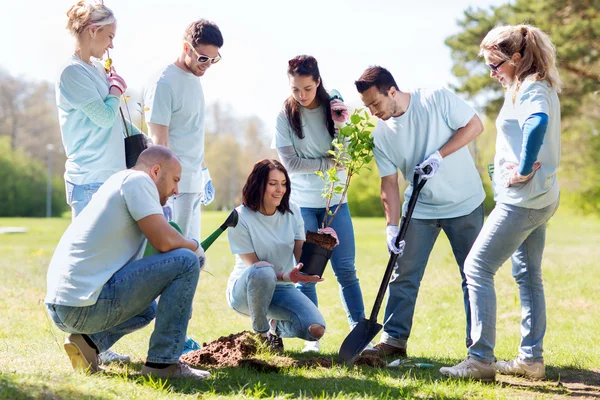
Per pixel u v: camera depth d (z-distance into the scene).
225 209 76.19
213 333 6.45
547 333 6.46
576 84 21.45
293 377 4.18
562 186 37.53
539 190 4.16
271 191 4.78
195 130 5.08
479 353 4.30
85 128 4.65
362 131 4.94
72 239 3.85
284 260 4.93
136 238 3.95
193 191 5.09
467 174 4.99
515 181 4.14
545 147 4.15
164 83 4.88
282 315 4.83
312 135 5.31
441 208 4.98
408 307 5.14
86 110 4.54
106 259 3.83
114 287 3.80
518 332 6.67
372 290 9.77
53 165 72.62
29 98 72.88
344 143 5.30
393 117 4.95
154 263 3.83
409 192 5.12
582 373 4.70
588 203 36.28
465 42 22.30
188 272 3.88
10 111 71.75
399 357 5.11
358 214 51.53
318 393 3.79
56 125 73.75
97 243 3.81
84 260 3.79
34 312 7.09
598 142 34.72
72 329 3.89
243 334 5.05
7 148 69.50
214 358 4.66
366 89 4.79
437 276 10.93
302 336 4.77
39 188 70.12
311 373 4.33
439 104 4.91
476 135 4.95
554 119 4.12
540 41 4.11
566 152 36.81
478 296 4.31
